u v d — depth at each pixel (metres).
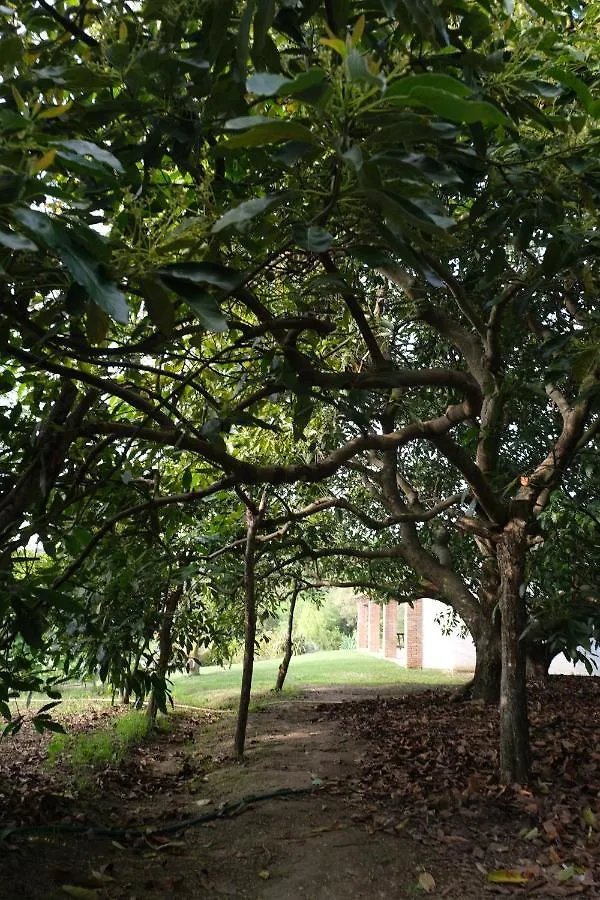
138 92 2.72
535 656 12.63
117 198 2.99
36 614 3.62
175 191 3.02
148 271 2.06
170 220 2.46
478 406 5.12
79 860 4.61
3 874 4.10
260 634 15.30
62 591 4.37
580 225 3.75
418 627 22.19
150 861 4.74
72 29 2.88
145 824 5.67
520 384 7.12
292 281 5.11
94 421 4.49
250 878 4.43
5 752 8.16
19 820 5.42
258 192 3.93
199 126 2.78
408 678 18.34
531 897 4.14
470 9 2.90
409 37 2.89
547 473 6.76
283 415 8.62
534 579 7.97
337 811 5.62
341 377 4.29
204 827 5.50
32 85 2.50
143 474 5.68
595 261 4.48
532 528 6.94
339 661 25.02
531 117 2.92
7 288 2.66
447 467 11.33
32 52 2.76
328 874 4.41
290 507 9.95
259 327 3.74
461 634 16.06
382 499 11.70
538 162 3.07
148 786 7.01
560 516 7.10
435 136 1.91
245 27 2.25
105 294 1.78
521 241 3.28
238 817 5.66
